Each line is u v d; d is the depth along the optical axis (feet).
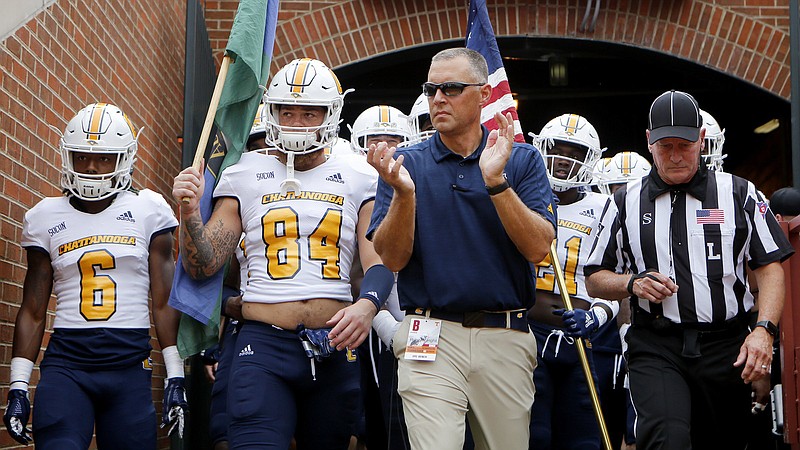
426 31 132.87
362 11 132.87
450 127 54.80
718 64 134.00
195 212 60.13
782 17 133.80
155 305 66.18
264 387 59.11
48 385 61.77
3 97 69.51
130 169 65.05
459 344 53.83
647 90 179.42
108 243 64.03
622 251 65.72
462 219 54.34
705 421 64.75
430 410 53.06
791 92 127.75
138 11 105.50
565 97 177.58
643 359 63.62
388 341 72.49
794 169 126.52
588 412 77.41
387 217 53.26
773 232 63.10
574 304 79.20
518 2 134.21
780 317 67.46
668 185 64.23
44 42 77.56
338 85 63.21
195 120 112.68
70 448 60.44
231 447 59.16
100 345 62.85
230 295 71.26
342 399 61.05
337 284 61.41
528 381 55.57
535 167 55.72
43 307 64.59
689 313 62.75
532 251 52.70
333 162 63.41
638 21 134.31
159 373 110.73
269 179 62.64
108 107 64.64
